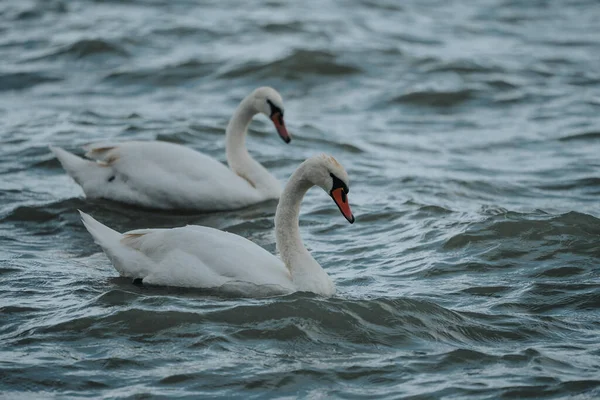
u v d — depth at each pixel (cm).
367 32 3272
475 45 3175
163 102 2475
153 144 1703
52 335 1076
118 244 1280
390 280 1304
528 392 965
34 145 1997
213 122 2233
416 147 2150
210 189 1661
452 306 1198
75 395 946
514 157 2067
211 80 2691
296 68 2758
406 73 2791
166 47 2972
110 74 2684
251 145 2111
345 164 1992
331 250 1448
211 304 1155
